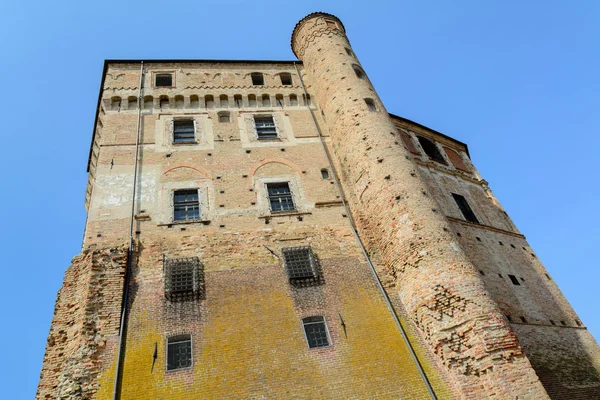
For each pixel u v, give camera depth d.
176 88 30.02
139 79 30.11
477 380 16.95
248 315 18.81
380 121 27.00
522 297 24.98
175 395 15.89
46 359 16.69
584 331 25.59
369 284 21.05
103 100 28.06
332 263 21.69
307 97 31.77
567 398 20.55
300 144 28.11
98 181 23.28
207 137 27.23
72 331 17.41
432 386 17.38
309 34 34.41
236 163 25.91
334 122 28.41
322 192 25.36
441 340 18.16
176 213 22.95
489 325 17.72
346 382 17.09
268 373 16.94
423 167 30.86
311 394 16.55
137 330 17.64
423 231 20.98
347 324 19.19
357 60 32.75
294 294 19.98
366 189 24.27
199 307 18.78
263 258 21.34
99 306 17.91
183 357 17.23
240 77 32.12
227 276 20.23
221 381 16.47
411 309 19.78
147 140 26.20
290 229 22.98
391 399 16.78
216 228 22.30
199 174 24.83
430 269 19.75
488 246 27.30
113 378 16.06
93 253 19.55
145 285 19.28
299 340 18.27
